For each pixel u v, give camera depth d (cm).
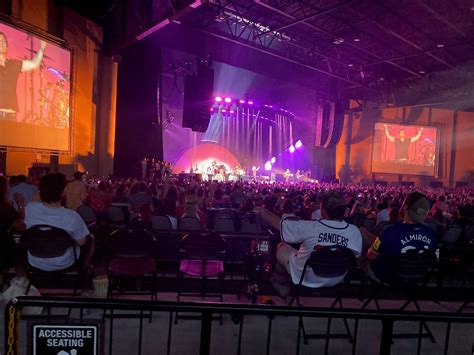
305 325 406
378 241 354
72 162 1457
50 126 1240
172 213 682
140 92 1759
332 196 358
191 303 207
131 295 462
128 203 856
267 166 3431
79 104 1479
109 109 1630
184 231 474
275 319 417
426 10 1516
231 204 1074
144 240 388
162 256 500
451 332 410
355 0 1425
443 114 2883
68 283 462
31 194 671
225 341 362
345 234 349
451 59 2048
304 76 2316
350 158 3030
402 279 359
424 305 495
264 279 447
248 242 478
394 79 2361
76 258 358
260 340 367
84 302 199
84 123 1518
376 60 2138
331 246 340
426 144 2855
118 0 1448
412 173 2856
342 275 354
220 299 446
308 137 3288
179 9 1121
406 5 1483
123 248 385
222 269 431
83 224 353
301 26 1758
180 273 456
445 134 2883
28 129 1138
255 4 1539
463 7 1468
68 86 1330
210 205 1062
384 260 364
